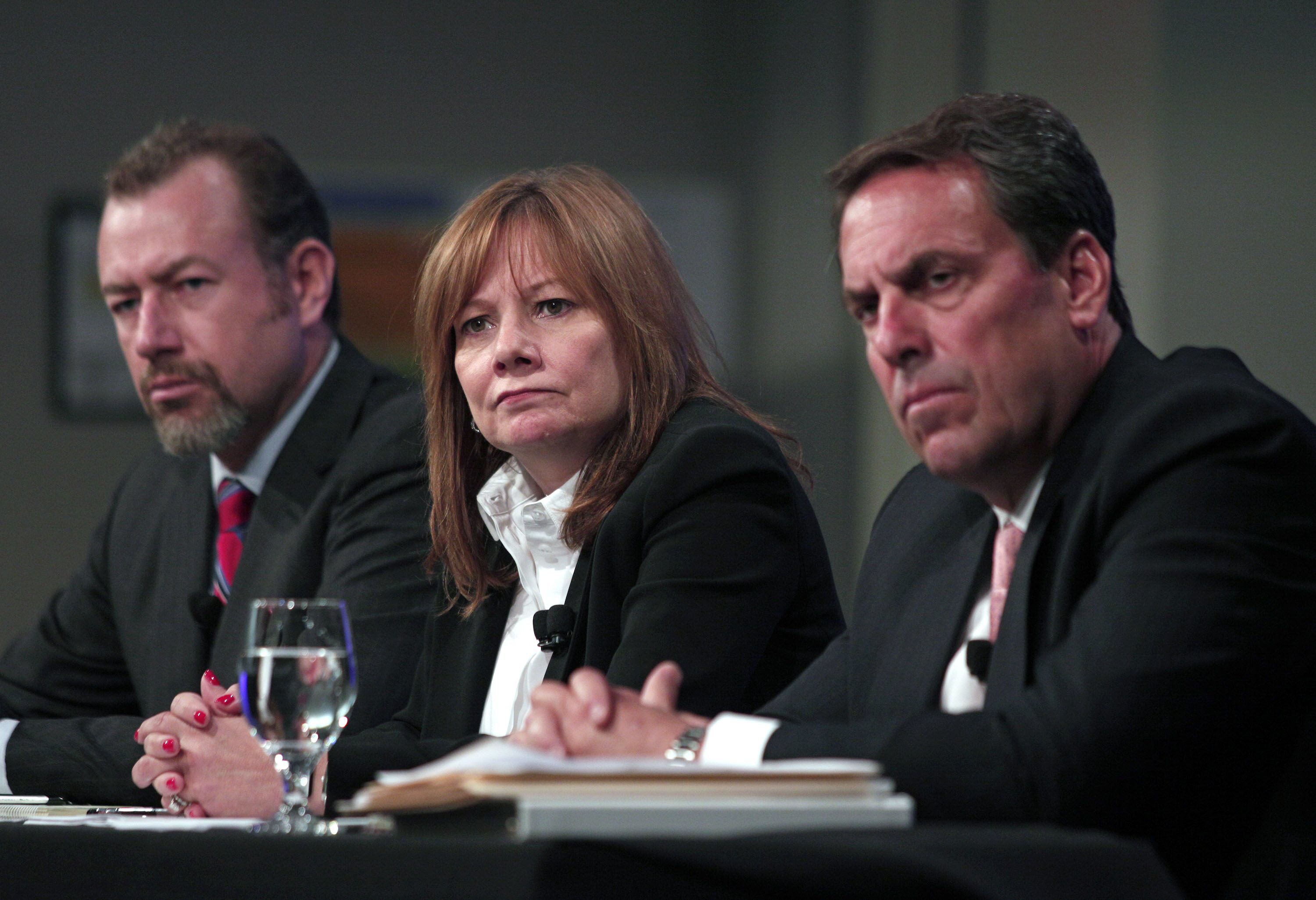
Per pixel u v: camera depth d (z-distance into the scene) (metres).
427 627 9.05
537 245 8.34
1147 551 5.41
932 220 5.91
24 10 23.30
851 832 4.18
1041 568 6.00
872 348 6.15
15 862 5.36
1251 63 19.02
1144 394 5.97
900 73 22.30
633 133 25.42
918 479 7.57
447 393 8.80
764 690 8.19
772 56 25.28
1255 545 5.39
